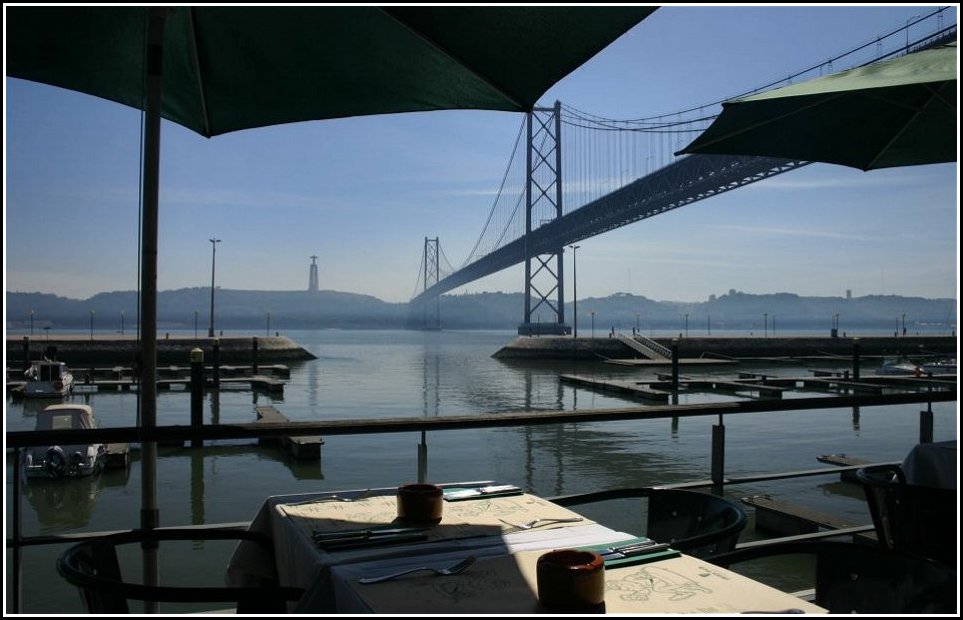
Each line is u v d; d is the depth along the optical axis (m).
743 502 7.82
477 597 1.41
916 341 58.38
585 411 3.02
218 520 9.50
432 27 2.50
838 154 4.21
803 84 3.48
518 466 12.98
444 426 2.82
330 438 15.59
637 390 26.55
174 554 7.25
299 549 1.81
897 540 2.35
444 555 1.68
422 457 2.78
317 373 38.41
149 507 2.60
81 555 1.87
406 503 1.96
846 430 17.41
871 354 57.78
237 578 2.20
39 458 11.27
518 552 1.69
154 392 2.64
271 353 49.69
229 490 11.13
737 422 18.80
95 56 2.83
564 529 1.90
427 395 26.94
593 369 42.91
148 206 2.66
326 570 1.62
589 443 15.26
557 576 1.33
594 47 2.47
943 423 18.44
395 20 2.49
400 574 1.53
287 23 2.62
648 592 1.44
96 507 10.03
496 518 2.01
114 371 33.72
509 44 2.52
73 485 11.12
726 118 3.64
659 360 49.56
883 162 4.34
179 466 12.84
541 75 2.70
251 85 3.02
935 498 2.25
